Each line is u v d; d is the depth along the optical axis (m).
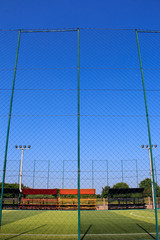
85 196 23.95
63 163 13.66
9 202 22.92
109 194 22.75
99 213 17.25
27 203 23.05
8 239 6.84
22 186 24.34
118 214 16.30
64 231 8.29
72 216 14.55
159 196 20.56
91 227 9.37
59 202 22.64
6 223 10.81
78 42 8.19
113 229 8.80
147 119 7.41
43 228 9.04
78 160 6.75
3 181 6.67
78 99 7.42
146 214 16.25
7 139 7.04
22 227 9.35
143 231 8.33
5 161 6.82
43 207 22.31
